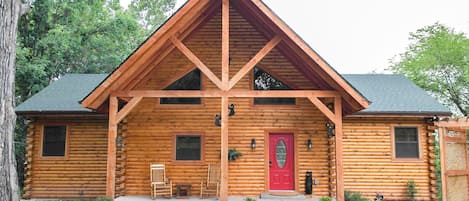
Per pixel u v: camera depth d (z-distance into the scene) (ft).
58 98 41.47
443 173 33.14
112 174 29.66
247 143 36.63
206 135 36.81
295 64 36.52
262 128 36.86
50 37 58.75
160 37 30.17
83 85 45.60
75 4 63.87
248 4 31.45
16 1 16.28
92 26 66.33
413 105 40.09
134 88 35.58
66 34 60.34
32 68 56.03
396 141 40.27
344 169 39.73
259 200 33.53
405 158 39.83
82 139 40.29
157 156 36.63
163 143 36.81
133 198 34.32
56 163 39.91
